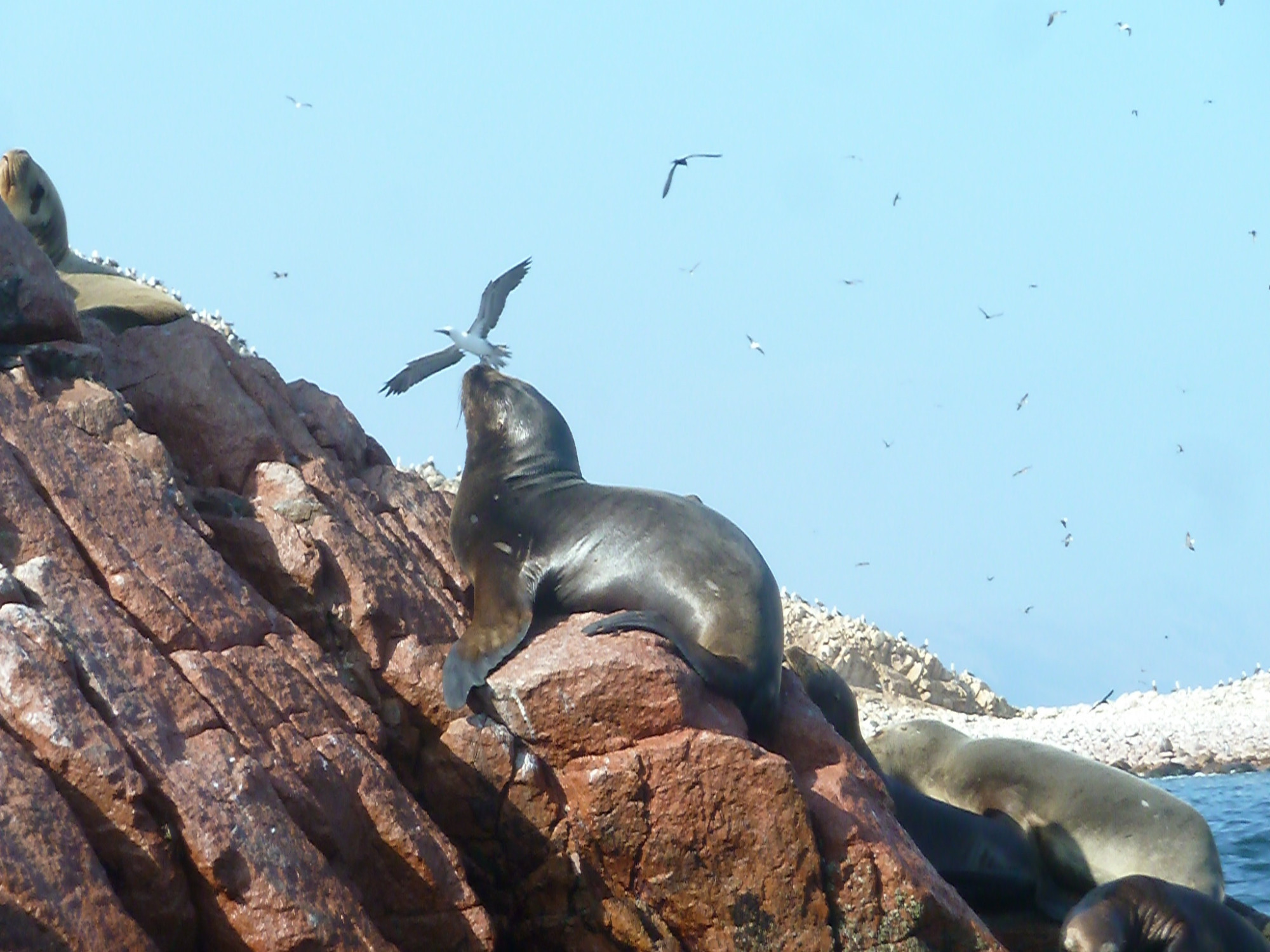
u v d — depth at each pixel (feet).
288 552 49.19
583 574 53.11
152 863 35.86
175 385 53.31
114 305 63.26
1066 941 55.98
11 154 75.15
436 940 43.39
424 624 51.11
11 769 34.40
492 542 54.65
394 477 59.16
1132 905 56.85
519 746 48.42
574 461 57.67
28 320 49.52
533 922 49.39
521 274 53.21
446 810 48.83
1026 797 67.77
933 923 49.19
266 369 58.18
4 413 43.70
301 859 38.24
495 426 56.75
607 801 47.50
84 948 33.09
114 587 41.60
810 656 68.23
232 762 38.70
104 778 35.63
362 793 42.98
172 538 44.24
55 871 33.47
